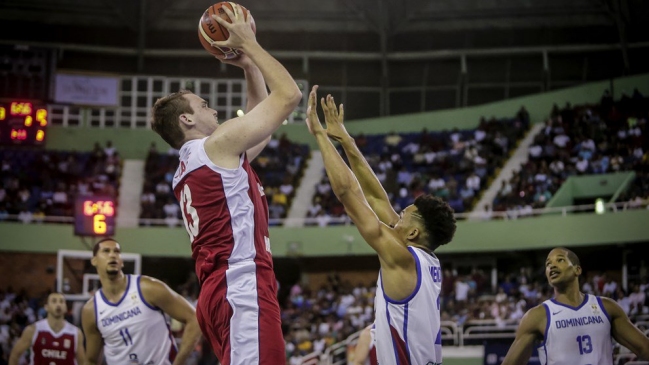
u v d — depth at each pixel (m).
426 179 28.03
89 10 34.06
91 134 31.03
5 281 26.23
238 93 32.47
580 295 6.41
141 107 32.09
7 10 33.81
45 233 26.45
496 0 33.78
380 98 34.75
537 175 26.12
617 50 33.00
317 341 21.34
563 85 33.69
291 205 28.80
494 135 29.27
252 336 4.16
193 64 34.34
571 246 24.08
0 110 28.64
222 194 4.25
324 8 34.81
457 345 20.55
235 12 4.44
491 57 34.19
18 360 9.76
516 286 22.84
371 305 22.44
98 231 20.23
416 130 31.84
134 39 34.44
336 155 4.72
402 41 35.09
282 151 30.69
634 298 20.36
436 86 34.59
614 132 26.97
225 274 4.21
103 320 6.69
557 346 6.29
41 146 28.75
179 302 6.74
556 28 33.75
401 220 4.83
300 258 27.42
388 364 4.52
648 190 23.70
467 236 25.45
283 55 34.69
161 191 28.70
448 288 23.23
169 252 27.06
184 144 4.43
